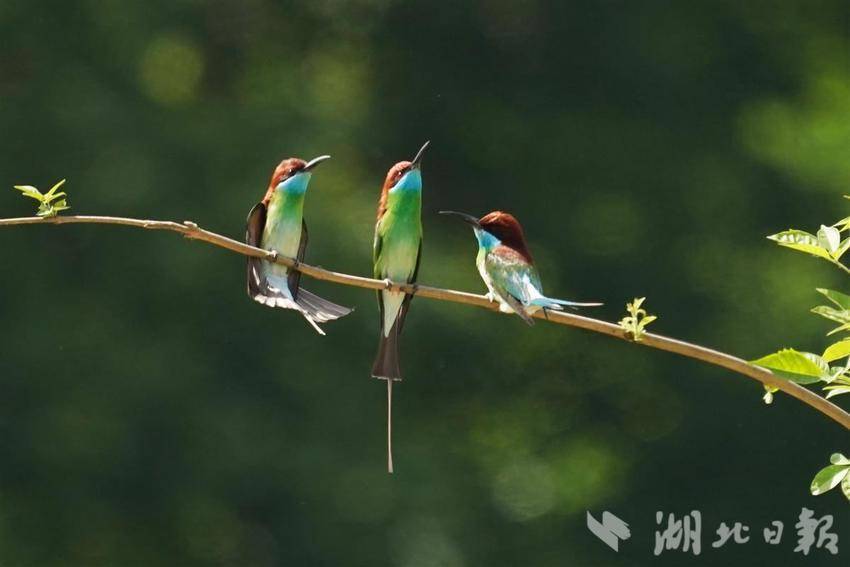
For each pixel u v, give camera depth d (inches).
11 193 627.5
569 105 735.7
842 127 727.1
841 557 695.1
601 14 737.6
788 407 710.5
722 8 740.7
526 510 687.1
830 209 713.6
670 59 731.4
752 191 719.1
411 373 679.7
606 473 712.4
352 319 634.2
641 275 709.3
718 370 713.6
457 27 735.1
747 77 738.8
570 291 713.6
